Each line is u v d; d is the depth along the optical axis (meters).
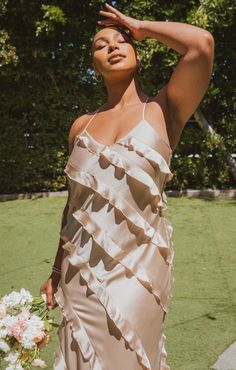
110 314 1.71
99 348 1.72
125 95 1.96
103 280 1.75
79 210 1.82
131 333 1.70
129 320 1.71
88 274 1.76
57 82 7.77
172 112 1.88
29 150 7.92
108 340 1.72
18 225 6.14
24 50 7.42
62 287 1.85
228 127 7.61
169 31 1.80
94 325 1.74
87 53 7.50
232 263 4.57
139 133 1.81
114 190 1.77
